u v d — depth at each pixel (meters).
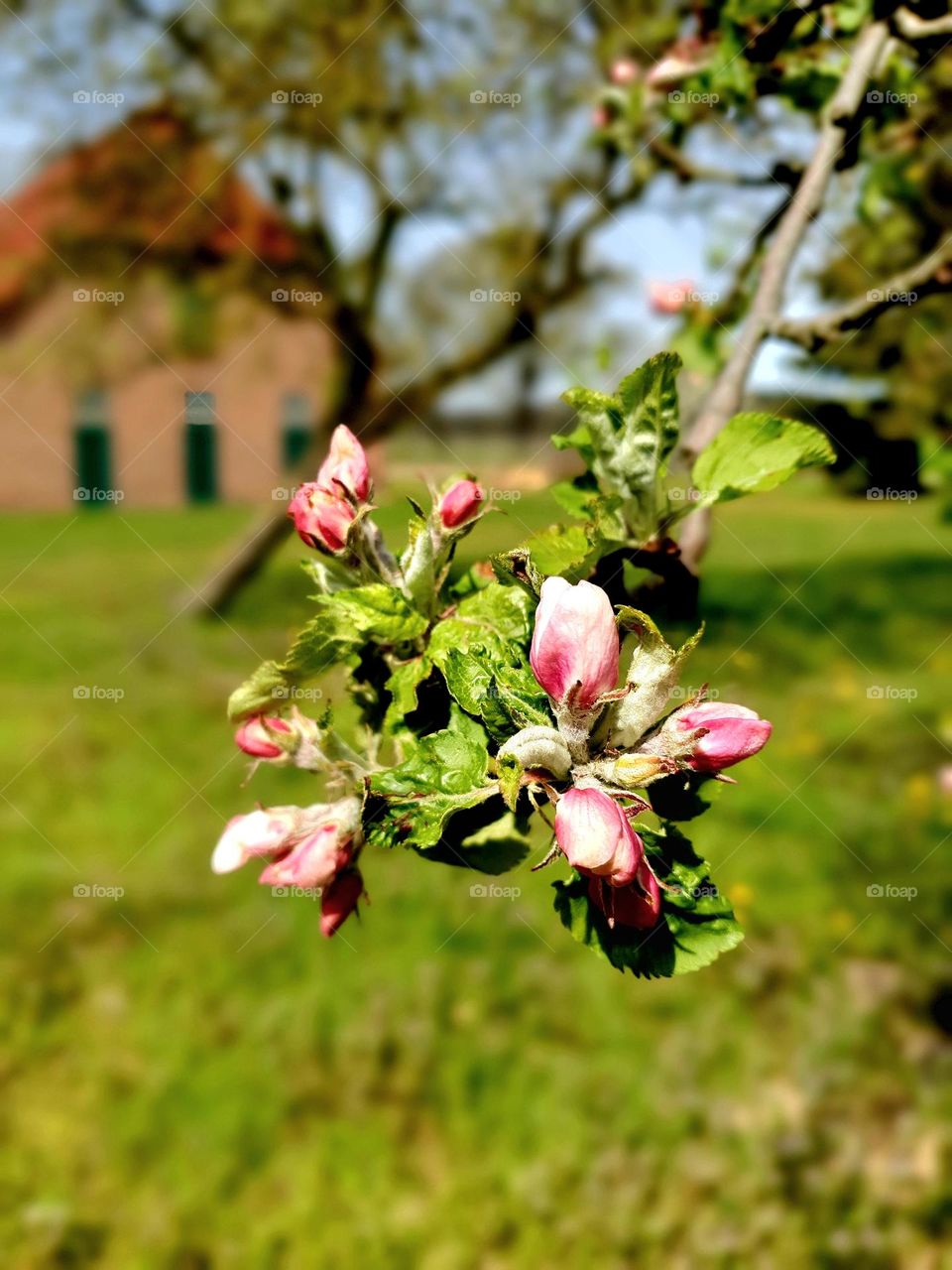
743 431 1.06
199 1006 3.56
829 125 1.49
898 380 2.79
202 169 9.51
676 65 2.33
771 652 6.93
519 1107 3.19
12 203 9.66
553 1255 2.77
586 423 1.04
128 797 5.19
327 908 0.99
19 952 3.81
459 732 0.91
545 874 4.16
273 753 0.99
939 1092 3.23
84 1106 3.19
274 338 12.46
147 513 16.27
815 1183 2.92
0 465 16.12
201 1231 2.82
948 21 1.48
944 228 2.55
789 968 3.77
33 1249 2.74
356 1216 2.86
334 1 8.38
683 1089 3.25
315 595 0.99
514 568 1.00
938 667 6.84
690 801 0.98
